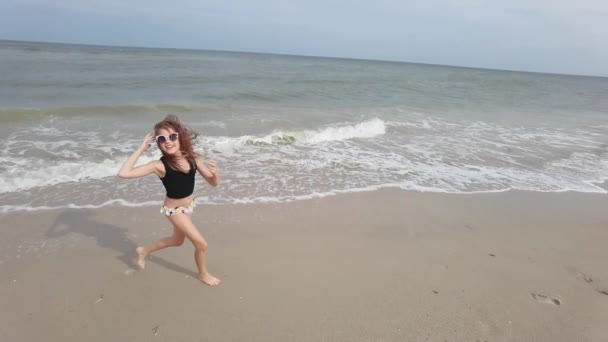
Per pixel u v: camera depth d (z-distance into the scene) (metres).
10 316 3.15
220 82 20.25
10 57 26.81
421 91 25.30
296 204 5.82
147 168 2.98
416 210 5.90
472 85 36.34
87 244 4.35
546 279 4.21
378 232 5.10
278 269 4.06
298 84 22.91
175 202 3.26
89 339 2.97
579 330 3.39
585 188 7.57
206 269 3.80
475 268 4.33
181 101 13.54
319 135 9.95
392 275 4.08
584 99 30.34
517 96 27.55
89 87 15.18
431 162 8.51
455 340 3.16
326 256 4.40
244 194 6.05
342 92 20.36
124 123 9.73
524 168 8.58
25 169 6.26
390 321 3.35
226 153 8.11
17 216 4.84
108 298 3.46
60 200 5.39
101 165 6.68
